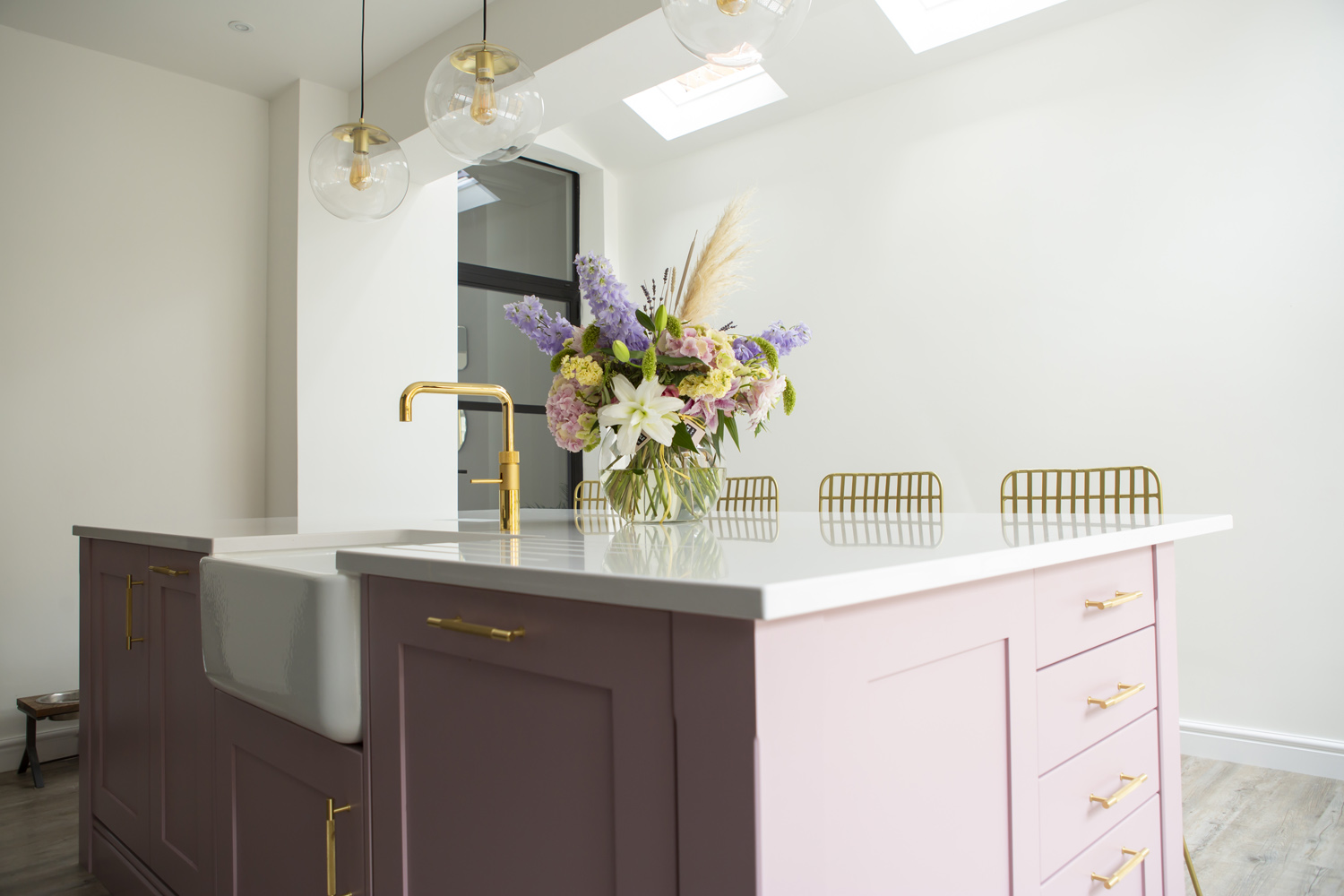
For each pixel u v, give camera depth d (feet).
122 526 6.72
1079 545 3.67
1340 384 9.19
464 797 3.26
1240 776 9.25
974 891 3.16
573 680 2.82
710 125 14.97
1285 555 9.52
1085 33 11.25
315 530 6.07
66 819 8.44
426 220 13.47
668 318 4.91
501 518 5.75
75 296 10.93
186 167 11.97
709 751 2.41
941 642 3.01
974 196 12.26
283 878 4.34
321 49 11.44
